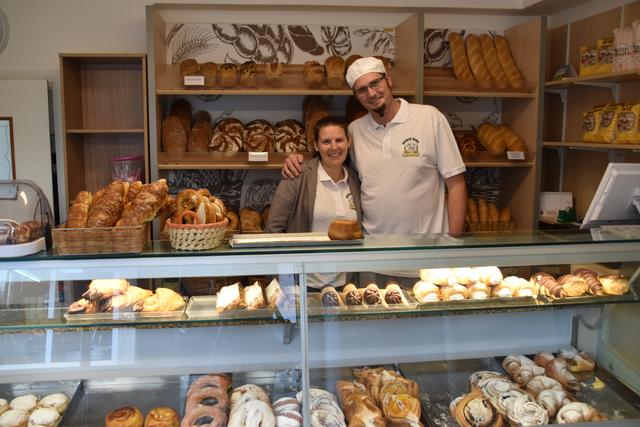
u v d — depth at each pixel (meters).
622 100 3.08
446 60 3.64
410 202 2.56
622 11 3.05
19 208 1.55
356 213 2.45
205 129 3.33
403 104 2.57
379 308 1.66
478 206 3.62
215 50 3.48
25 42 3.39
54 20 3.38
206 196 1.62
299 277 1.58
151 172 3.17
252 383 1.70
